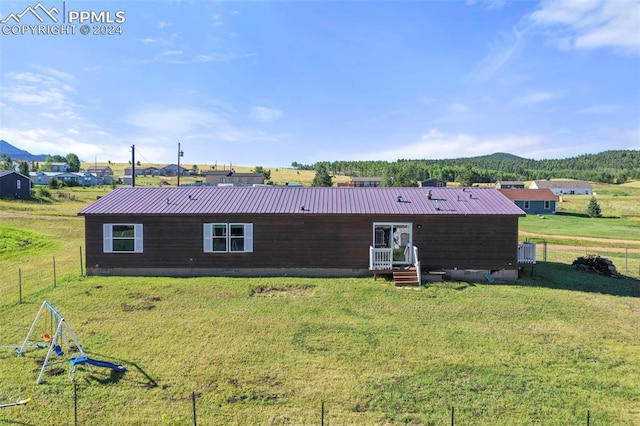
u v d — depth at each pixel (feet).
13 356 41.47
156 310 54.08
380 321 51.06
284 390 35.76
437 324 50.29
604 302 60.03
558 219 194.90
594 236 141.90
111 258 73.00
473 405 33.73
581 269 83.41
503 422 31.65
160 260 73.00
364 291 62.75
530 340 46.03
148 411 32.89
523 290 64.90
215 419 31.99
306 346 43.96
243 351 42.70
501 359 41.47
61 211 155.84
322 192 83.10
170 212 72.02
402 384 36.78
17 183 188.96
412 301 58.54
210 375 37.99
